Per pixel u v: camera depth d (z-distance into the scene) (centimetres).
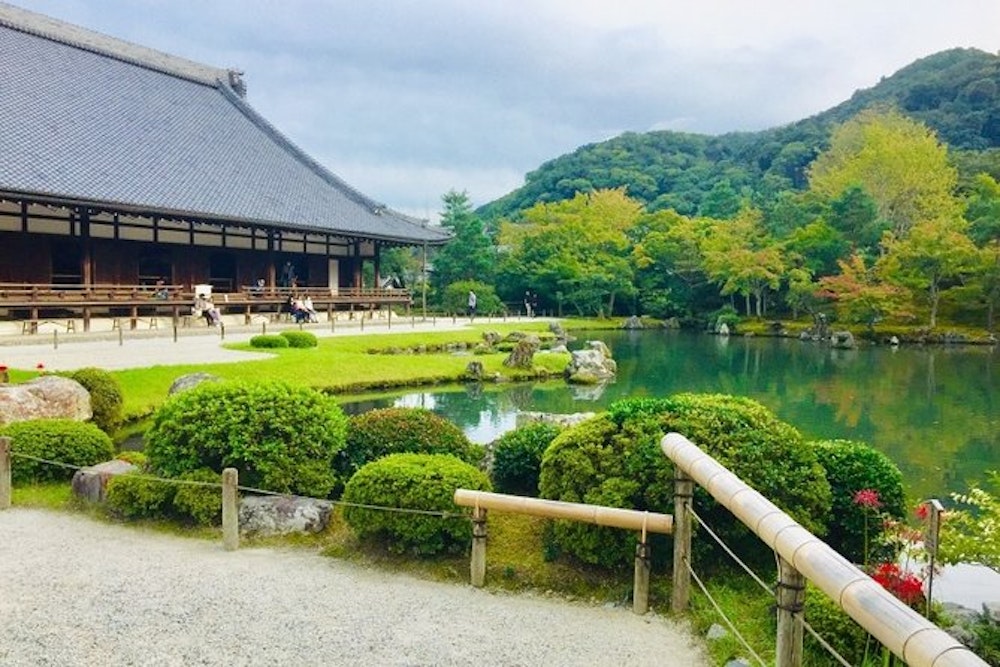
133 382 1512
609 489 609
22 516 776
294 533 726
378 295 3856
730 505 412
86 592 575
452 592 609
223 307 3152
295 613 549
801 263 4850
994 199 4659
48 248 2547
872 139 5978
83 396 1191
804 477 612
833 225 5019
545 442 820
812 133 9906
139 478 757
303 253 3644
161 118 3441
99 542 702
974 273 4166
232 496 688
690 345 3859
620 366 2795
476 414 1714
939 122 8438
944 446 1402
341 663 472
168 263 2981
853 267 4375
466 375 2242
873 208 5031
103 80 3400
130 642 491
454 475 675
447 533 664
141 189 2670
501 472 829
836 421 1666
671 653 504
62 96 3042
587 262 5766
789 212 5372
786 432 647
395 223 3944
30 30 3234
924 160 5566
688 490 553
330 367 1998
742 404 686
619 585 612
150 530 741
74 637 495
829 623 476
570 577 627
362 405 1762
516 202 10688
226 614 542
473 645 507
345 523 732
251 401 768
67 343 2144
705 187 9588
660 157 10931
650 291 5719
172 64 3969
